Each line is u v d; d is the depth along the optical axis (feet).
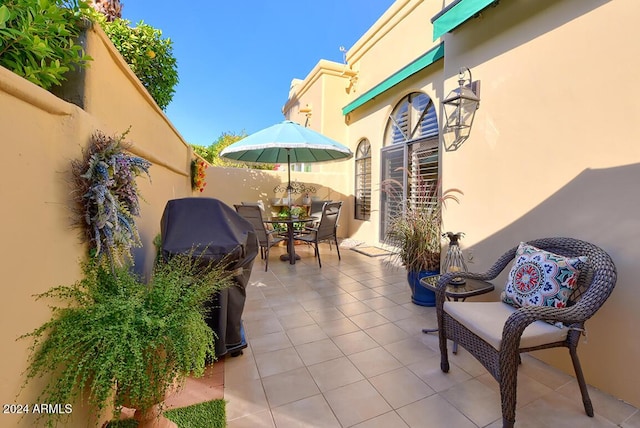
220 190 22.48
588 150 6.39
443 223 10.59
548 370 6.87
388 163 19.56
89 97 4.85
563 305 5.76
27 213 3.26
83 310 3.90
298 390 6.17
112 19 10.00
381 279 13.82
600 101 6.17
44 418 3.45
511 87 8.13
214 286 5.34
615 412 5.55
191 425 5.24
